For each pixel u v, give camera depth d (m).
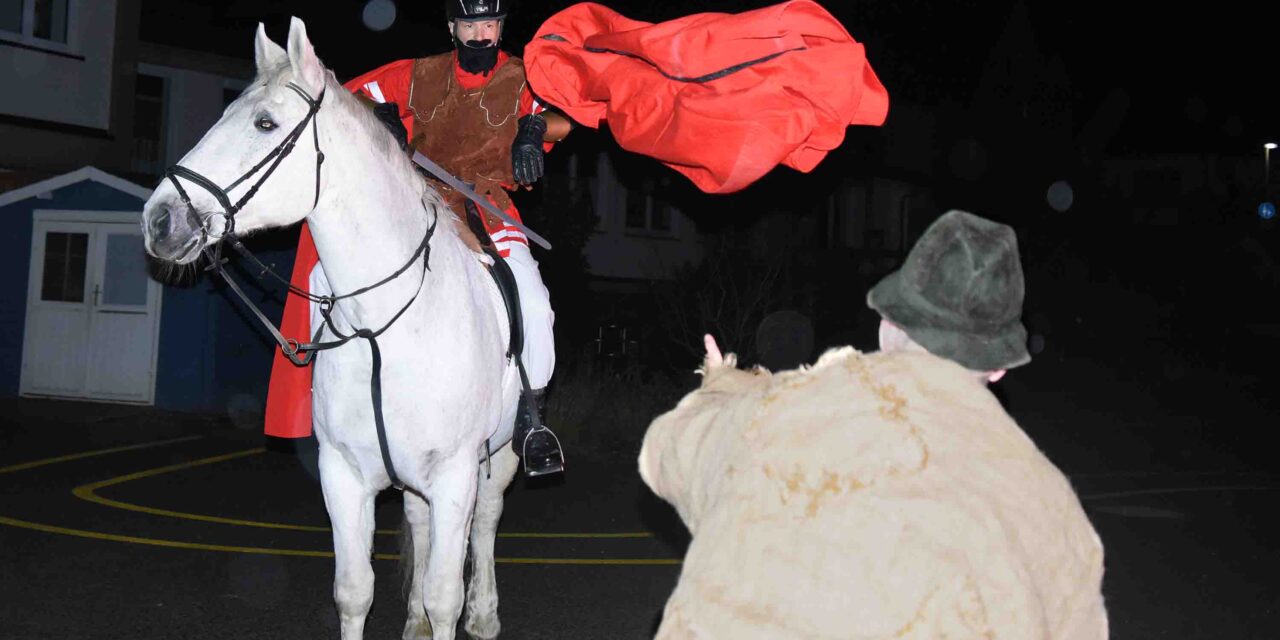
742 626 2.12
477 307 4.98
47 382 15.28
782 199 20.56
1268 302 30.67
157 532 8.32
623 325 19.98
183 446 12.23
